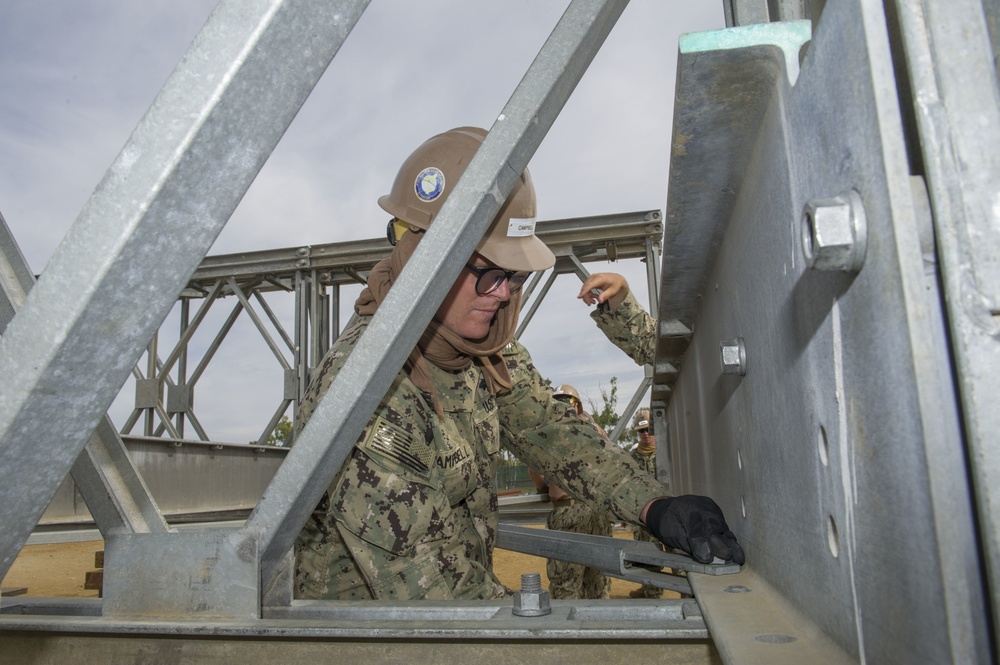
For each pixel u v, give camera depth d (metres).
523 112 1.04
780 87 0.83
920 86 0.51
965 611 0.48
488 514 2.11
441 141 1.99
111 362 0.77
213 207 0.75
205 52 0.70
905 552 0.56
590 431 2.25
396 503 1.60
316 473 1.10
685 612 1.08
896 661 0.59
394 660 1.04
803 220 0.62
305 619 1.12
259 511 1.11
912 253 0.51
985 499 0.46
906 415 0.53
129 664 1.12
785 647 0.83
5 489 0.76
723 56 0.82
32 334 0.72
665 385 3.05
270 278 11.79
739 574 1.34
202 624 1.07
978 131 0.49
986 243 0.48
